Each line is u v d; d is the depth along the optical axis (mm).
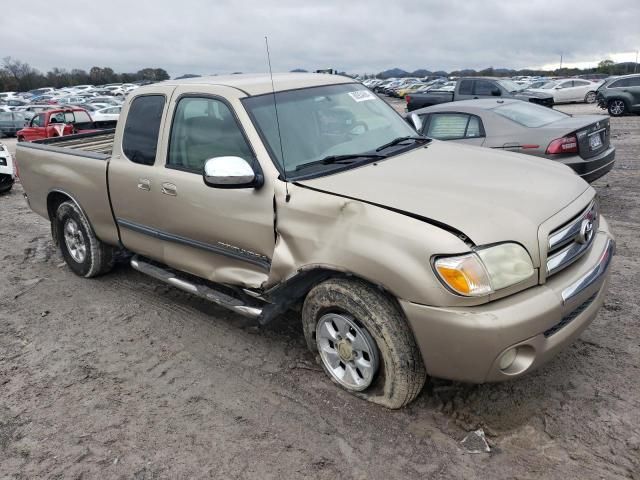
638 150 11914
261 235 3498
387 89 50156
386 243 2863
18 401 3605
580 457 2803
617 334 3910
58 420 3381
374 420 3168
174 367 3895
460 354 2750
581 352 3709
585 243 3197
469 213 2855
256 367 3811
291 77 4281
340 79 4535
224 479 2826
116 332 4473
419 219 2836
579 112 22328
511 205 2982
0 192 10500
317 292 3291
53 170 5348
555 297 2824
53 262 6277
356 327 3182
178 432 3199
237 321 4508
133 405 3482
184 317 4656
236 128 3666
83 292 5332
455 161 3680
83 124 21891
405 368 3002
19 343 4402
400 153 3848
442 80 51156
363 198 3059
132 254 5535
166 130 4121
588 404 3186
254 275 3693
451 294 2703
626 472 2688
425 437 3010
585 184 3586
